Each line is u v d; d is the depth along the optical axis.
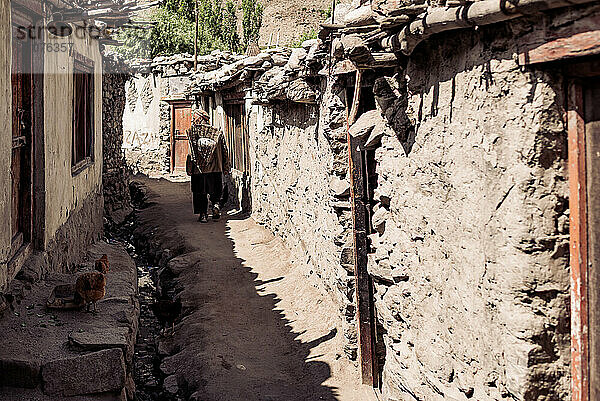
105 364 5.17
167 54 23.27
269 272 10.20
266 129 12.59
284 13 47.81
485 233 3.27
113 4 7.62
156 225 14.39
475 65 3.33
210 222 14.47
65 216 8.42
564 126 2.89
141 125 22.84
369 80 5.32
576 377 2.91
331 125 6.73
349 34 4.67
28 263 6.75
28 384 5.02
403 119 4.55
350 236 6.80
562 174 2.92
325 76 7.09
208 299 9.06
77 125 10.07
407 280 4.68
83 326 5.83
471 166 3.43
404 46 3.87
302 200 9.57
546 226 2.93
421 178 4.26
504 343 3.13
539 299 2.98
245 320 8.21
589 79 2.80
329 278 7.82
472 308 3.51
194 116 14.61
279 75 9.25
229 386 6.31
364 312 6.01
